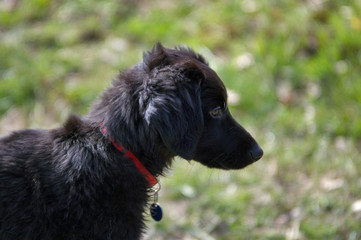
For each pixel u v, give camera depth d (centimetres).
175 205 683
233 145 498
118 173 456
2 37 952
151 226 653
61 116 814
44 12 1000
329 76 812
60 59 895
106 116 467
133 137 457
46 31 952
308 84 820
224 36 911
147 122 429
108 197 454
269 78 826
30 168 455
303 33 883
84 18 978
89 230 451
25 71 868
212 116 480
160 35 916
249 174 711
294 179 701
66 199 448
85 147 461
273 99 800
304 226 630
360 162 701
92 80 859
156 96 430
